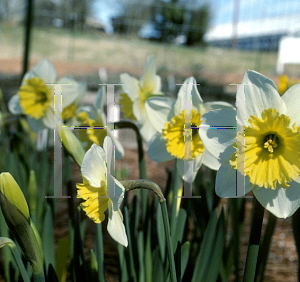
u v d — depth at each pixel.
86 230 0.56
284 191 0.20
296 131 0.20
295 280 0.44
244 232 0.56
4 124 0.49
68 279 0.40
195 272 0.26
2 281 0.37
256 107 0.21
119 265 0.29
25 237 0.19
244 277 0.20
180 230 0.26
